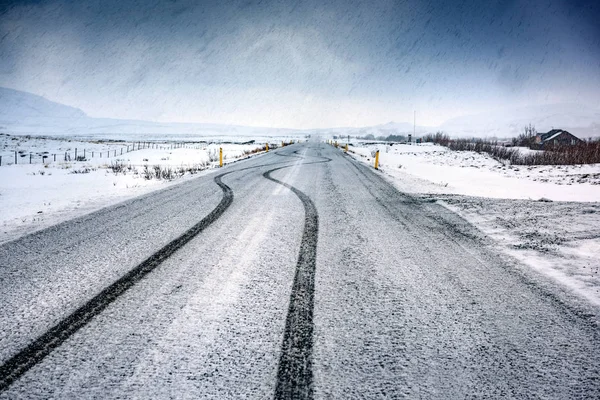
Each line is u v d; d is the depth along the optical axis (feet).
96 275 11.79
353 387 6.36
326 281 11.41
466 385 6.43
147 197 27.99
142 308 9.43
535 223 19.54
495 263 13.25
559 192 32.58
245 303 9.78
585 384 6.47
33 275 11.78
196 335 8.10
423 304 9.81
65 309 9.36
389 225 19.06
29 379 6.53
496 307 9.64
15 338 7.94
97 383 6.43
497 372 6.81
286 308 9.50
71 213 22.24
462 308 9.57
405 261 13.41
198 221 19.60
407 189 32.78
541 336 8.16
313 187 33.01
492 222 19.86
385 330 8.39
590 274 12.12
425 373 6.78
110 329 8.34
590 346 7.77
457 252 14.56
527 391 6.28
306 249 14.75
